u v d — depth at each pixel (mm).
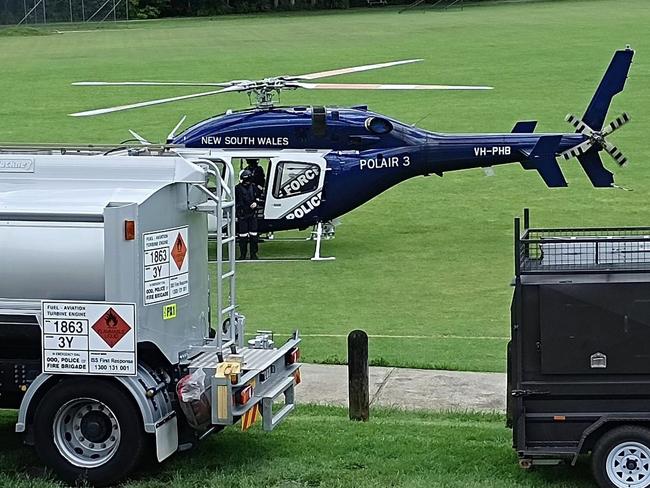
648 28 76688
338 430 11961
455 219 29031
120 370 10109
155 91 52750
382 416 12906
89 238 10180
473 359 16141
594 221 27938
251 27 94375
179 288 10797
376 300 20891
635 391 9828
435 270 23516
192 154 11461
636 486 9805
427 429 12031
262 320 19312
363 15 106125
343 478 10344
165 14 117000
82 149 11383
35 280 10227
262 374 10891
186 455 11062
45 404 10242
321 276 23062
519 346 9922
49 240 10211
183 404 10250
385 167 24906
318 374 15234
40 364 10562
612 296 9789
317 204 24625
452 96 49312
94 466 10211
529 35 75500
